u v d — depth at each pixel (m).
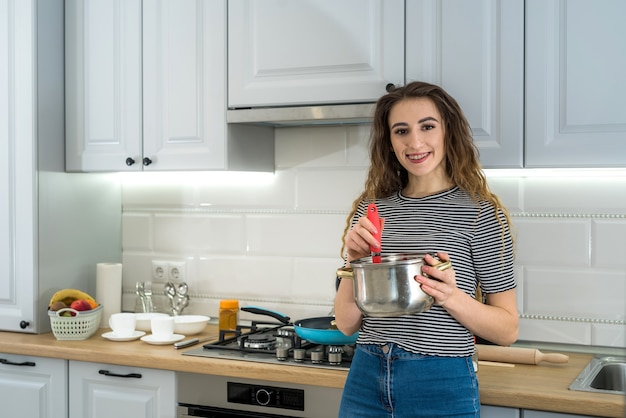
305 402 2.36
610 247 2.57
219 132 2.78
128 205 3.33
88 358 2.66
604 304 2.58
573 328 2.62
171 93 2.87
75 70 3.04
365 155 2.90
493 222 2.01
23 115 2.96
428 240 1.99
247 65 2.73
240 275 3.13
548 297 2.64
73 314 2.84
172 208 3.24
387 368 1.95
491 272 2.01
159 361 2.54
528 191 2.65
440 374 1.92
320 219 2.99
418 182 2.11
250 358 2.49
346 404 2.03
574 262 2.61
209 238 3.18
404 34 2.50
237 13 2.74
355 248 1.91
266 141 3.01
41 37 2.96
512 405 2.09
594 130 2.28
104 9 2.99
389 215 2.08
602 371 2.47
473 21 2.41
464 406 1.92
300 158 3.01
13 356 2.83
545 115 2.33
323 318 2.71
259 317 3.09
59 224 3.06
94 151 3.02
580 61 2.29
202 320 2.97
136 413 2.62
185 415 2.53
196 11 2.81
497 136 2.39
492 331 1.96
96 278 3.20
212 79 2.79
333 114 2.59
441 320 1.94
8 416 2.85
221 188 3.15
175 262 3.24
